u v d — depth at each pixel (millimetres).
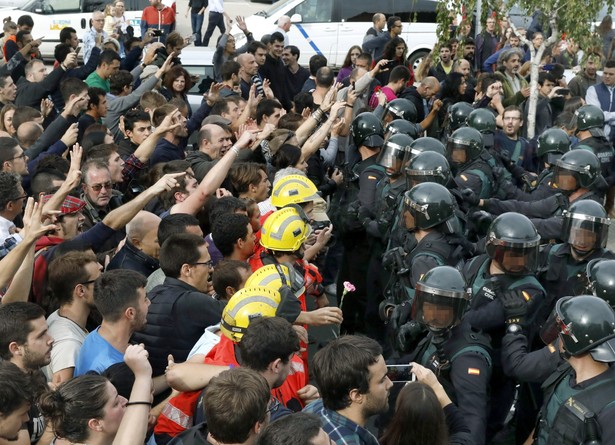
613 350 4551
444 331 5035
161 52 13109
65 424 3848
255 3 25531
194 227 5840
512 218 5633
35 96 11312
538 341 6105
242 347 4285
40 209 5129
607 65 13055
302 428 3381
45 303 5508
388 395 4461
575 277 6395
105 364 4641
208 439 3854
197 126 10258
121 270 4859
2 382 3752
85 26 20875
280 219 5973
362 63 12695
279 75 13656
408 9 19469
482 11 13695
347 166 9070
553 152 8742
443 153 7902
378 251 7879
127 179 7688
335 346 4137
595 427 4457
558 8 12484
